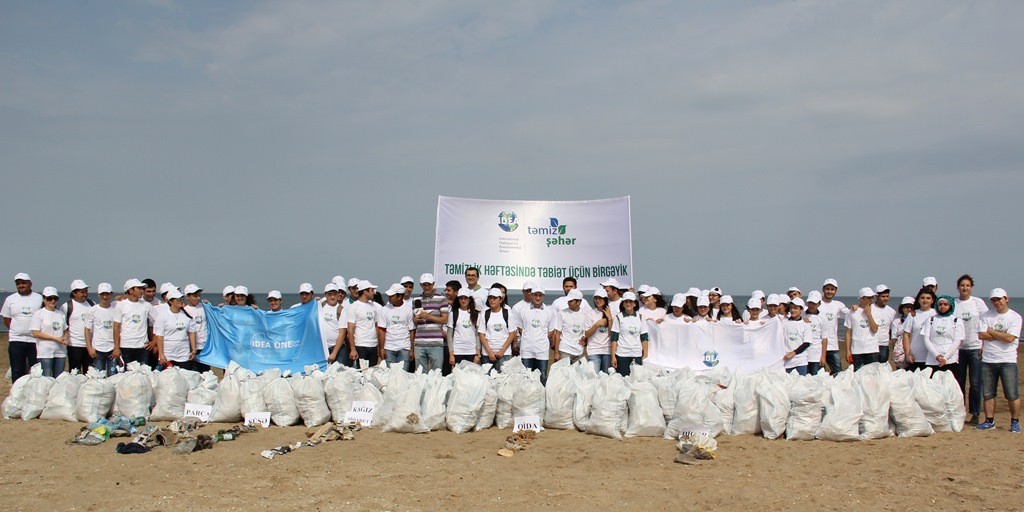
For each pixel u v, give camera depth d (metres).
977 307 10.73
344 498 6.86
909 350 11.12
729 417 9.73
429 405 9.83
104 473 7.71
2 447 8.88
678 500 6.87
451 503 6.74
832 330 12.40
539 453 8.62
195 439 8.77
